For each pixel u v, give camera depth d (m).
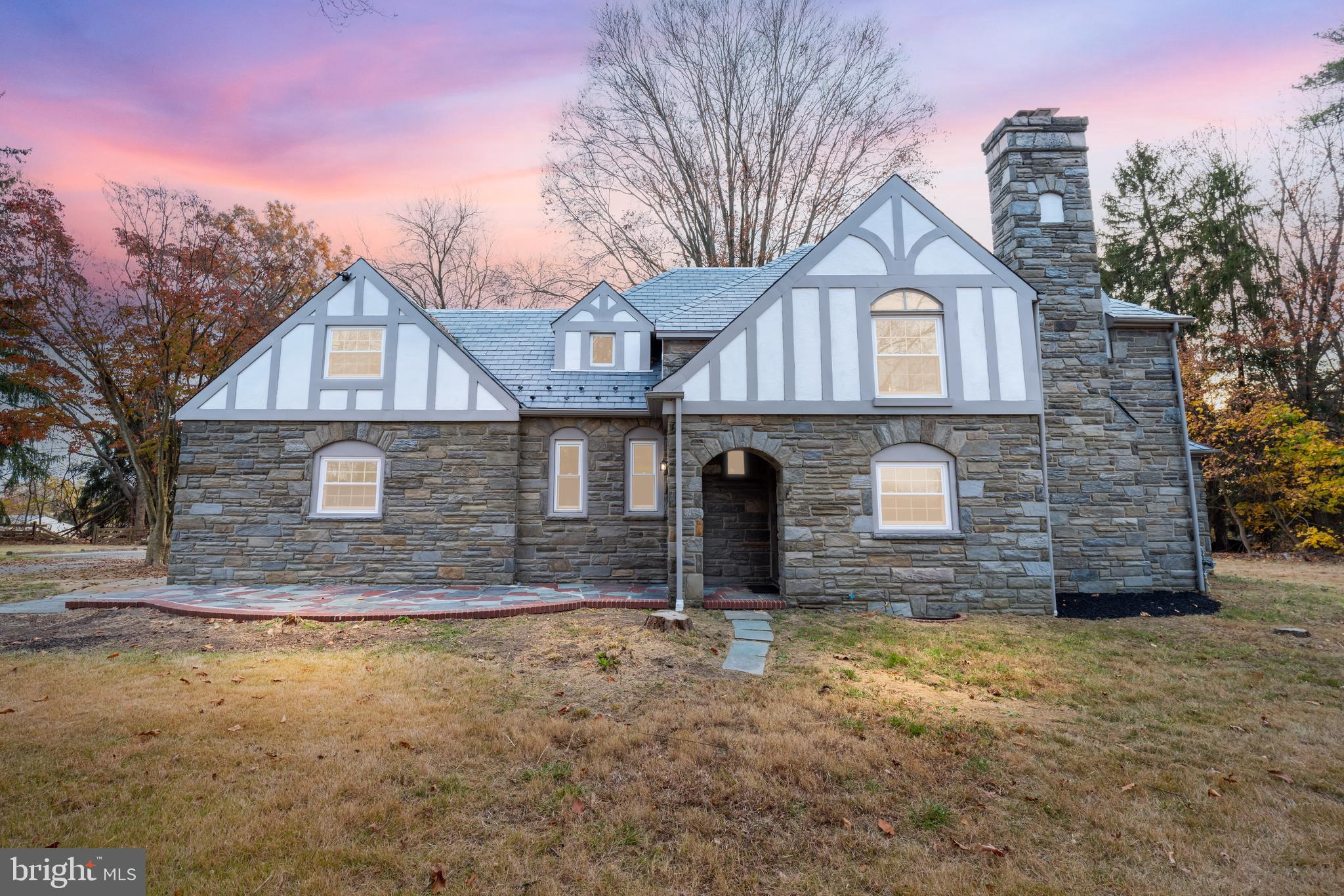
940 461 10.59
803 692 5.95
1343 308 21.48
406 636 7.75
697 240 27.38
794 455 10.50
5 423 16.02
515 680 6.15
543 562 12.13
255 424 11.98
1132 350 11.61
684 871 3.24
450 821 3.62
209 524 11.75
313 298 12.33
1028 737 5.05
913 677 6.64
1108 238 28.41
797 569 10.24
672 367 12.52
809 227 26.45
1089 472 11.08
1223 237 24.77
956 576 10.22
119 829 3.42
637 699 5.72
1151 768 4.49
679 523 10.21
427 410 12.05
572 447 12.49
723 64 25.64
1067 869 3.31
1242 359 23.44
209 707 5.22
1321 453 18.25
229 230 16.69
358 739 4.68
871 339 10.77
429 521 11.85
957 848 3.51
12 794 3.75
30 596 10.48
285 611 8.83
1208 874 3.28
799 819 3.77
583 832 3.56
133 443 16.11
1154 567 10.96
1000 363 10.66
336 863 3.19
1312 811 3.93
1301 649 7.72
